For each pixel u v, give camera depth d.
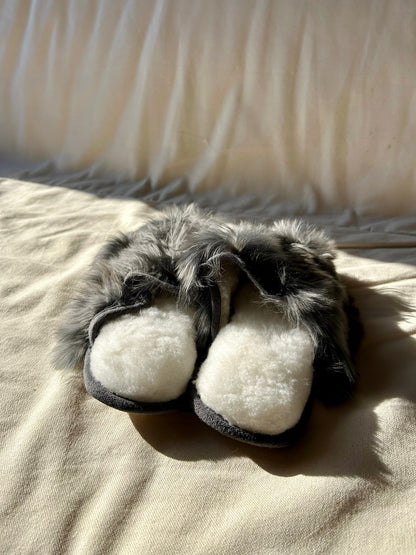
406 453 0.31
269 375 0.32
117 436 0.35
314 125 0.70
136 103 0.76
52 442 0.34
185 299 0.38
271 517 0.28
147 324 0.35
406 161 0.68
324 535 0.27
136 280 0.38
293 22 0.67
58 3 0.78
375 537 0.27
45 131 0.82
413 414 0.34
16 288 0.51
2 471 0.32
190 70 0.72
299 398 0.32
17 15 0.80
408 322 0.45
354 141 0.69
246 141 0.72
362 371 0.40
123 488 0.31
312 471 0.31
